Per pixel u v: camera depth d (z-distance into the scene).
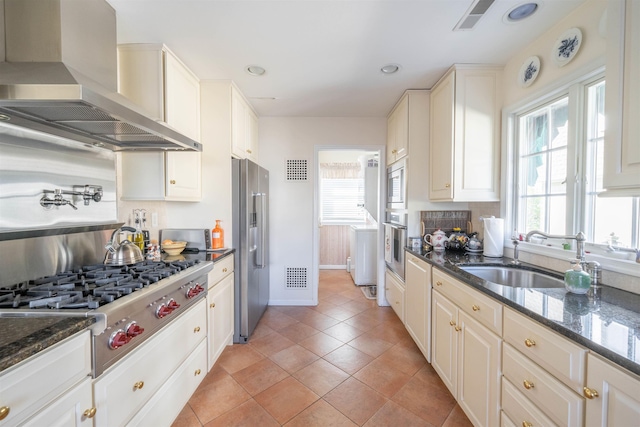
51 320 0.90
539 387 0.99
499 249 2.03
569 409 0.86
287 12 1.47
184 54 1.91
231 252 2.35
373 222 4.62
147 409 1.22
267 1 1.38
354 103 2.86
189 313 1.61
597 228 1.44
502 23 1.57
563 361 0.89
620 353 0.72
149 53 1.78
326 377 1.95
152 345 1.25
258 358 2.19
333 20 1.54
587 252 1.44
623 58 0.94
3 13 1.15
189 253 2.21
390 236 3.01
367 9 1.45
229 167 2.38
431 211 2.56
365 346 2.37
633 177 0.91
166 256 2.09
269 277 3.34
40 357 0.75
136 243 1.96
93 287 1.23
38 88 0.95
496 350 1.24
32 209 1.28
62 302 1.02
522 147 1.96
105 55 1.41
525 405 1.06
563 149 1.64
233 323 2.40
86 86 1.08
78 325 0.87
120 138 1.56
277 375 1.97
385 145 3.29
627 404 0.70
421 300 2.16
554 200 1.70
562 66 1.54
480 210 2.41
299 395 1.76
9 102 0.97
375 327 2.74
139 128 1.33
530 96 1.78
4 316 0.93
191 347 1.63
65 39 1.18
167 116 1.81
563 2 1.40
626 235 1.30
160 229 2.33
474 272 1.83
